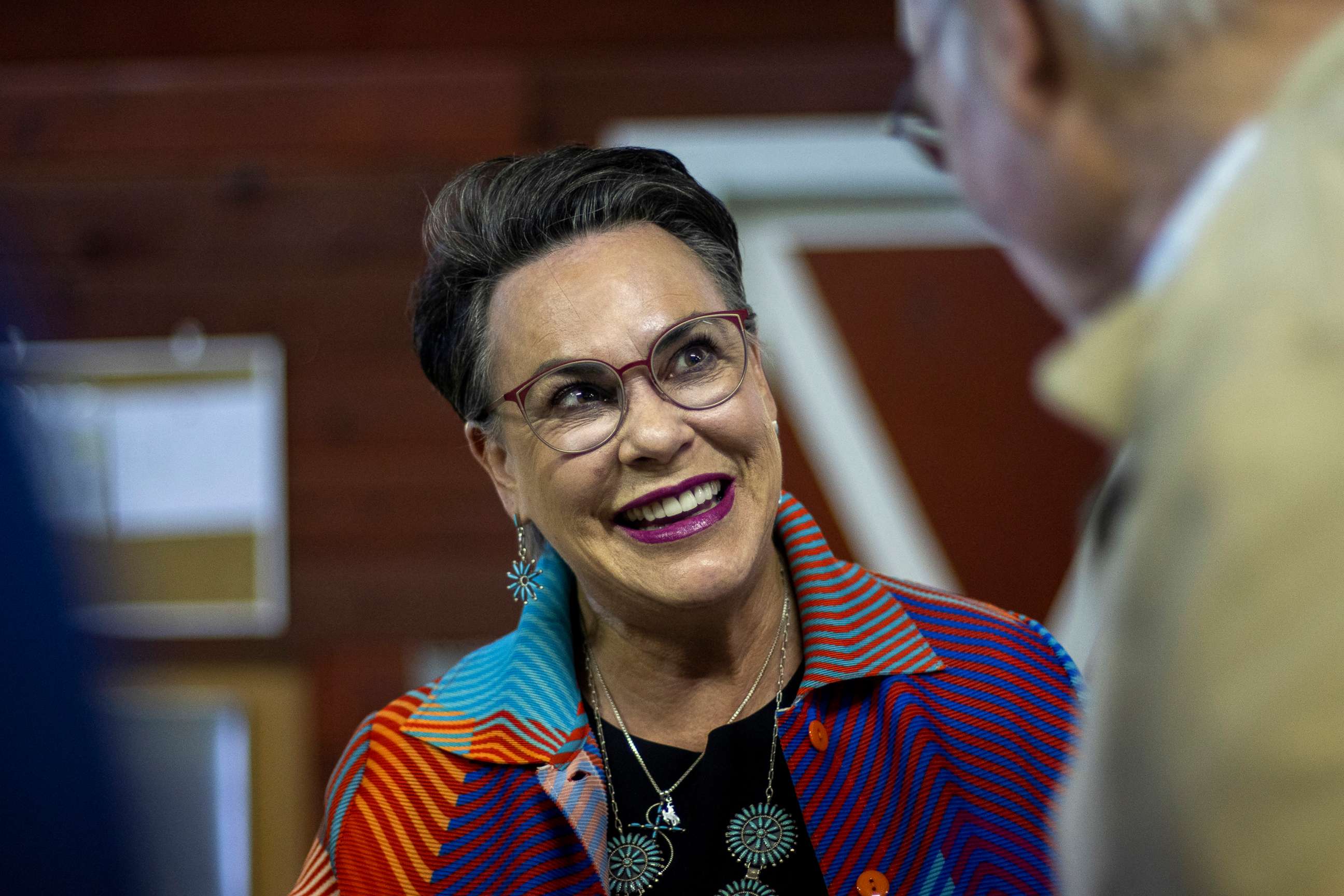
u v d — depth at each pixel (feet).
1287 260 1.14
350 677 12.23
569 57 12.20
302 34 12.38
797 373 11.80
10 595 0.94
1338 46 1.14
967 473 11.39
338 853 4.66
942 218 11.78
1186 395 1.18
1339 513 1.13
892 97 11.53
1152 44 1.15
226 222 12.41
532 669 4.76
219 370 12.40
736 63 12.01
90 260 12.38
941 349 11.64
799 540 4.74
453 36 12.30
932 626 4.66
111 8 12.40
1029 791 4.23
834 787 4.33
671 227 4.52
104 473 12.23
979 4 1.21
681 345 4.30
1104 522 1.32
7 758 0.93
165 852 1.03
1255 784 1.20
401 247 12.35
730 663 4.60
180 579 12.28
